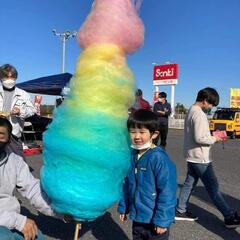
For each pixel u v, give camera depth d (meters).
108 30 2.97
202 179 5.48
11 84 5.79
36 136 16.33
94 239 4.91
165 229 3.26
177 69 36.94
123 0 3.04
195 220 5.81
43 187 3.06
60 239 4.85
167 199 3.27
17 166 3.41
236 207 6.55
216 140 5.41
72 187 2.86
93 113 2.85
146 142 3.35
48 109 23.97
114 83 2.90
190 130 5.47
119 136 2.95
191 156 5.49
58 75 16.44
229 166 11.34
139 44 3.09
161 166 3.30
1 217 3.24
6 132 3.28
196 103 5.50
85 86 2.89
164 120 12.15
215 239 5.08
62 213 3.09
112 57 2.95
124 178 3.27
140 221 3.36
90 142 2.83
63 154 2.87
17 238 3.26
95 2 3.08
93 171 2.87
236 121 25.72
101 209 2.96
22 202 6.25
